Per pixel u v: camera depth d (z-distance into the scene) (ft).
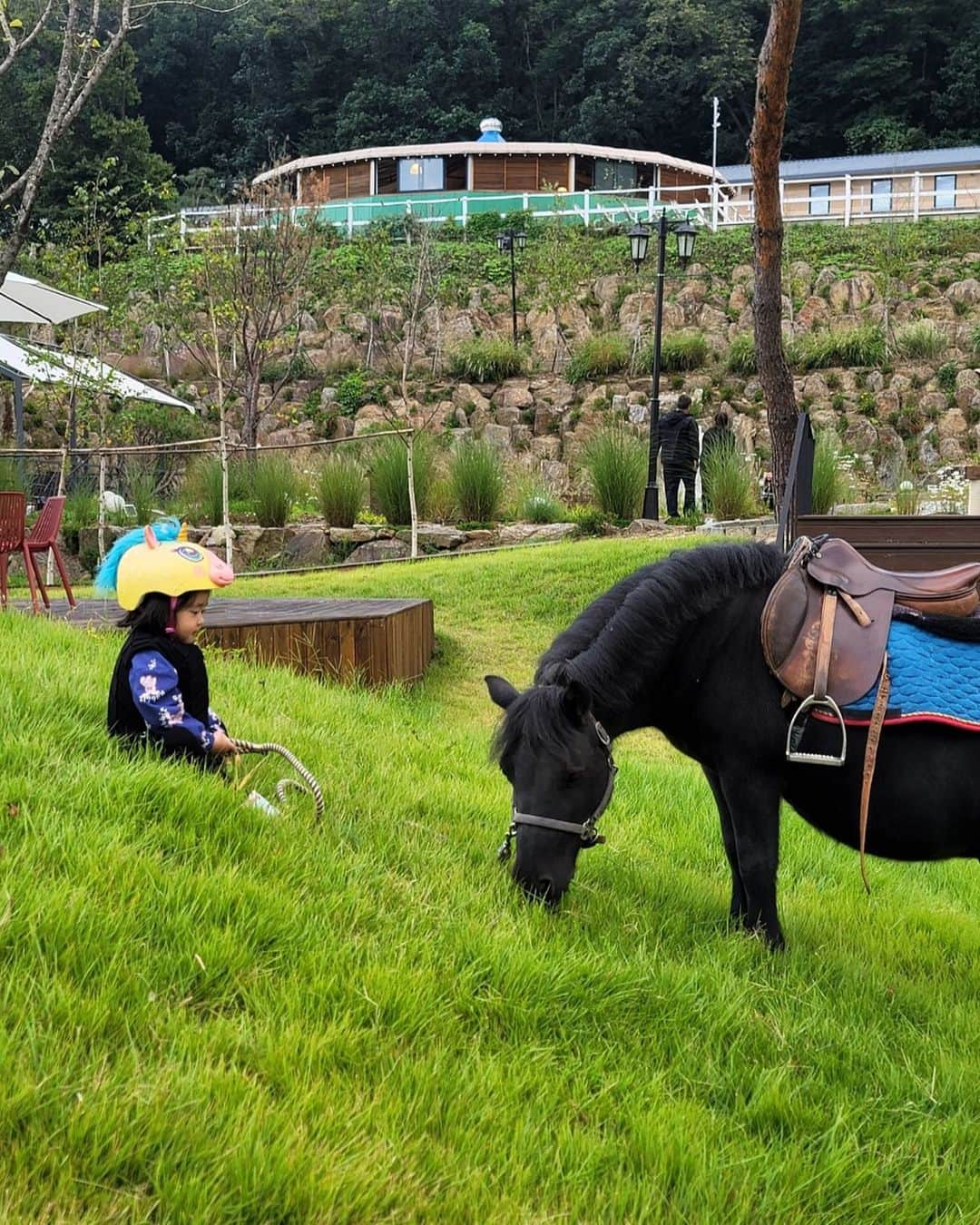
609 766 12.51
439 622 38.42
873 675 12.55
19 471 59.72
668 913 14.58
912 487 56.95
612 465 56.44
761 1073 10.52
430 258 120.78
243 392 91.97
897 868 21.80
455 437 91.40
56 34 55.11
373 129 238.68
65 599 38.22
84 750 14.23
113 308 77.41
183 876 11.06
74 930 9.57
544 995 10.83
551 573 42.32
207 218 114.11
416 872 13.47
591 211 140.77
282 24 238.68
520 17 253.44
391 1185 7.85
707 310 110.42
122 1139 7.58
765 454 76.84
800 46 241.35
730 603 13.14
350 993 9.98
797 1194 8.96
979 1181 9.67
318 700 23.00
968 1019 13.08
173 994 9.41
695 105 241.76
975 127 230.48
